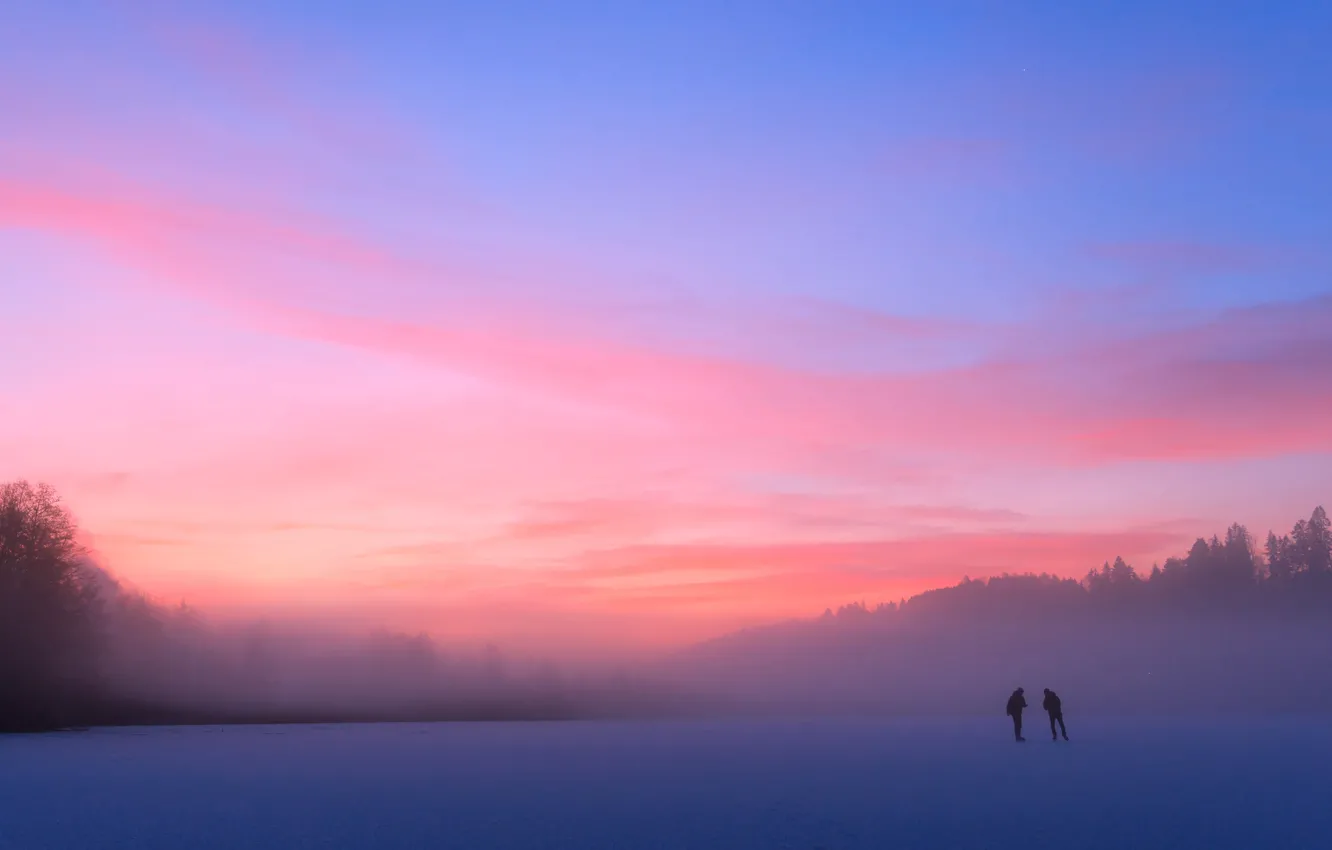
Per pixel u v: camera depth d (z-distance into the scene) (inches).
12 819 972.6
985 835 885.2
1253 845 830.5
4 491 2810.0
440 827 938.7
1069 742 2012.8
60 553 2861.7
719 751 1850.4
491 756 1755.7
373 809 1058.1
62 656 2817.4
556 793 1200.2
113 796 1154.0
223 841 856.3
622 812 1037.8
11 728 2623.0
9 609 2657.5
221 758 1701.5
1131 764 1507.1
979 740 2122.3
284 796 1165.7
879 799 1123.9
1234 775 1344.7
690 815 1013.8
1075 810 1027.9
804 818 988.6
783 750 1866.4
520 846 840.9
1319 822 942.4
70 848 820.0
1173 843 839.1
